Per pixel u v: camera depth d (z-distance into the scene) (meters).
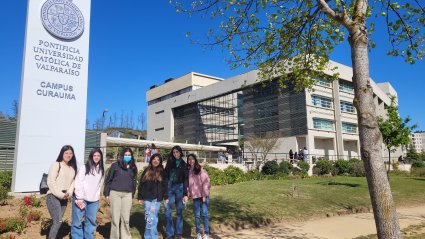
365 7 5.62
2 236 6.60
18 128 11.68
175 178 7.68
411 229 9.63
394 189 19.53
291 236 8.50
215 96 58.62
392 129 21.64
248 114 51.88
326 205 12.98
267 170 26.55
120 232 7.06
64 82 12.76
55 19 12.76
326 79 9.13
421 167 39.59
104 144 20.19
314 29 8.16
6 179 12.42
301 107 45.47
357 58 5.35
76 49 13.17
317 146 48.12
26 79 11.99
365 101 5.16
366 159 5.05
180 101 66.94
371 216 11.79
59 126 12.46
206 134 62.50
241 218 9.84
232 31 8.29
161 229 8.28
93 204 6.69
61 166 6.51
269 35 8.17
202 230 8.48
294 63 8.61
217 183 19.00
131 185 6.93
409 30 7.43
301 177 27.30
